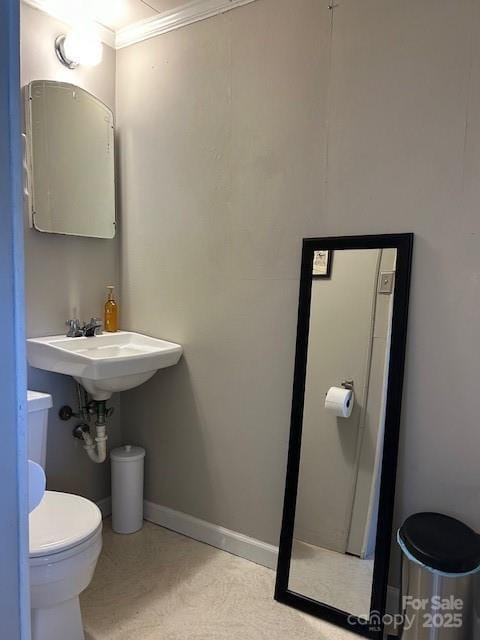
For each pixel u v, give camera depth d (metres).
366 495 1.72
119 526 2.32
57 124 2.11
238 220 2.05
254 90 1.96
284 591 1.83
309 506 1.84
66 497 1.71
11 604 0.72
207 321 2.18
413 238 1.64
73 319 2.26
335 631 1.67
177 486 2.34
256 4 1.93
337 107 1.77
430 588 1.38
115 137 2.41
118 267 2.47
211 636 1.64
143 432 2.45
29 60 2.01
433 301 1.62
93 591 1.87
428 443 1.65
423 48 1.59
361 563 1.72
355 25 1.71
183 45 2.15
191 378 2.25
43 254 2.13
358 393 1.74
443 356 1.61
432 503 1.65
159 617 1.73
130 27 2.27
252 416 2.07
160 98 2.25
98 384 2.02
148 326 2.39
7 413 0.69
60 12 2.10
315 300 1.83
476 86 1.51
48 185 2.10
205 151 2.12
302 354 1.86
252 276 2.03
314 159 1.83
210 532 2.22
